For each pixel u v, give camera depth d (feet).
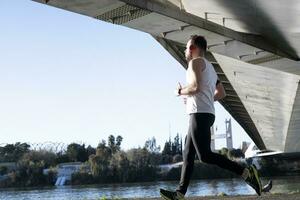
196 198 45.85
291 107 141.79
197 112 21.79
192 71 21.94
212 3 69.36
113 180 365.61
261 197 43.78
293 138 230.07
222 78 129.70
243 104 160.76
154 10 62.34
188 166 22.29
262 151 334.24
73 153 401.90
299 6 65.10
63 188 316.19
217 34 78.28
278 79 113.39
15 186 349.41
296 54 95.20
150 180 372.58
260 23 77.25
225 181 299.17
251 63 95.91
